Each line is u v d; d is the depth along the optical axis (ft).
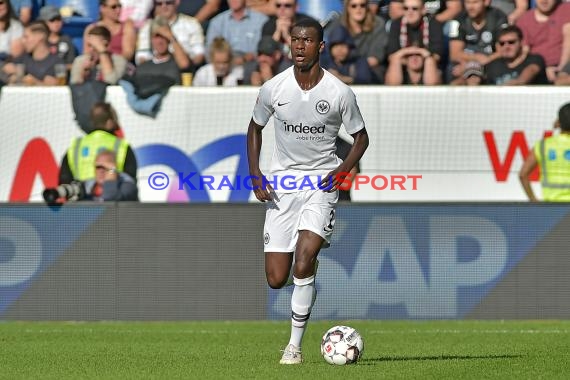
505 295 128.06
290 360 71.36
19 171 133.69
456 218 128.06
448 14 138.21
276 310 128.98
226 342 97.66
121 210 128.77
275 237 71.15
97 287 128.88
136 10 142.00
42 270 128.77
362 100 131.13
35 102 133.49
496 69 137.39
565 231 127.65
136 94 132.87
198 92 132.26
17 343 96.37
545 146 130.72
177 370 67.62
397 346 92.12
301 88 69.00
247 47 140.87
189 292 128.77
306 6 140.87
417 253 128.06
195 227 128.57
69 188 130.52
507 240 128.06
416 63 136.67
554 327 117.39
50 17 143.23
